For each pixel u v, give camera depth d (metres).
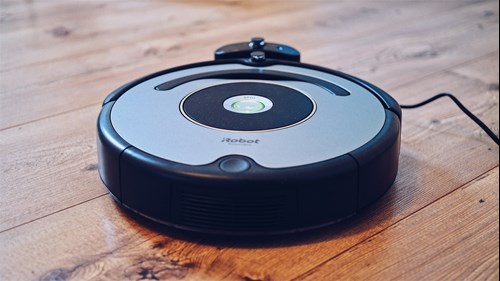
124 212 0.69
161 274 0.58
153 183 0.62
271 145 0.65
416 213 0.69
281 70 0.86
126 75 1.19
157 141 0.66
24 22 1.59
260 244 0.63
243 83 0.81
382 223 0.67
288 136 0.67
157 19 1.64
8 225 0.66
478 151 0.86
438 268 0.59
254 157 0.62
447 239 0.64
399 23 1.63
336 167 0.62
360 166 0.63
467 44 1.44
